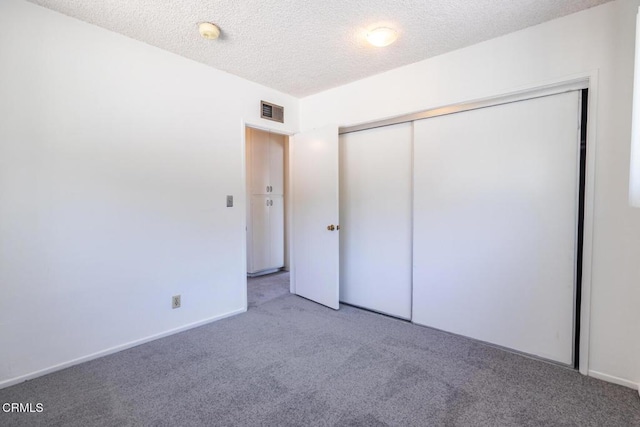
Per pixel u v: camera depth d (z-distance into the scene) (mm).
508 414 1659
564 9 1953
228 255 3025
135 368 2102
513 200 2328
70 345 2119
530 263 2273
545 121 2186
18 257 1917
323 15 2021
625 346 1889
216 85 2875
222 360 2215
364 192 3281
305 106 3627
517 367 2133
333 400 1773
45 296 2016
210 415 1650
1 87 1834
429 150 2727
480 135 2457
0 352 1872
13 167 1883
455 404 1740
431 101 2617
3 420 1602
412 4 1904
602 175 1919
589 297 1985
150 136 2463
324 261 3375
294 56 2604
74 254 2123
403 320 2994
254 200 4680
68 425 1572
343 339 2564
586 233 1985
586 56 1959
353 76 3018
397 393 1839
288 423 1594
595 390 1859
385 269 3137
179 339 2543
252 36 2289
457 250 2602
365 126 3207
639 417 1631
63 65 2043
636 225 1835
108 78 2236
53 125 2014
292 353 2322
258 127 3289
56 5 1939
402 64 2738
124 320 2361
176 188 2631
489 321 2463
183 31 2236
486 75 2342
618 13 1857
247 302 3441
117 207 2307
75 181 2113
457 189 2584
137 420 1608
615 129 1878
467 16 2029
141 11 1994
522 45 2186
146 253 2467
